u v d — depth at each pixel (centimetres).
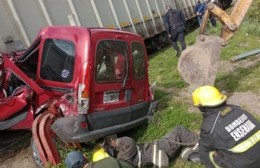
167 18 1342
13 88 654
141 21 1459
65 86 605
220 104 407
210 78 682
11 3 819
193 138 592
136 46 696
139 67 700
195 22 2342
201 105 412
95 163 413
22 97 603
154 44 1631
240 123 399
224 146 397
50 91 620
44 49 630
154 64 1308
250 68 1015
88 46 589
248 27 1498
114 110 638
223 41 695
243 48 1277
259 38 1419
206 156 420
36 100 613
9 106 605
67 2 1025
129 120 672
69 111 604
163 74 1138
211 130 402
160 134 689
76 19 1042
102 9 1203
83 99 585
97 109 611
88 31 600
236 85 897
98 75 605
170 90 962
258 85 872
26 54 656
